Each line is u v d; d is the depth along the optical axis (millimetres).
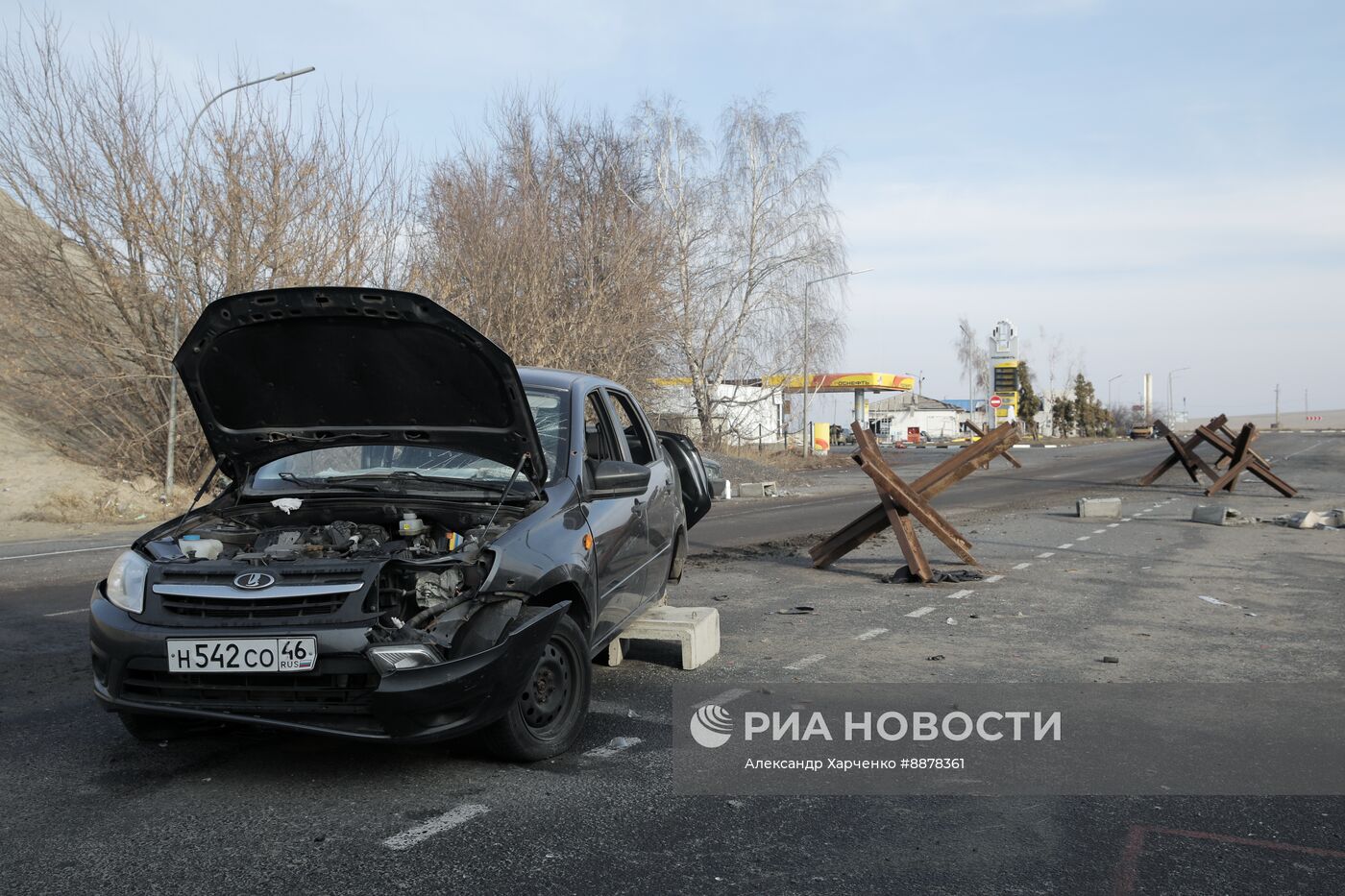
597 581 5156
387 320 4445
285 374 4797
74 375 21438
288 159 21422
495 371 4570
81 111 20203
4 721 5191
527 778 4395
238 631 3979
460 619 4176
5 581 10398
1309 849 3732
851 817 4000
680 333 33469
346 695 3957
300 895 3238
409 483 5273
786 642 7359
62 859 3500
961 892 3332
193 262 21109
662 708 5559
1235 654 7012
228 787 4234
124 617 4148
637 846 3676
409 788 4234
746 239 39188
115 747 4766
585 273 28906
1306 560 11969
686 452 8641
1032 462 44188
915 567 10211
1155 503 20438
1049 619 8289
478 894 3258
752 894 3291
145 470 21625
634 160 35719
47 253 20781
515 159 30828
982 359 98250
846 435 89625
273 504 5082
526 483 5207
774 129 39031
